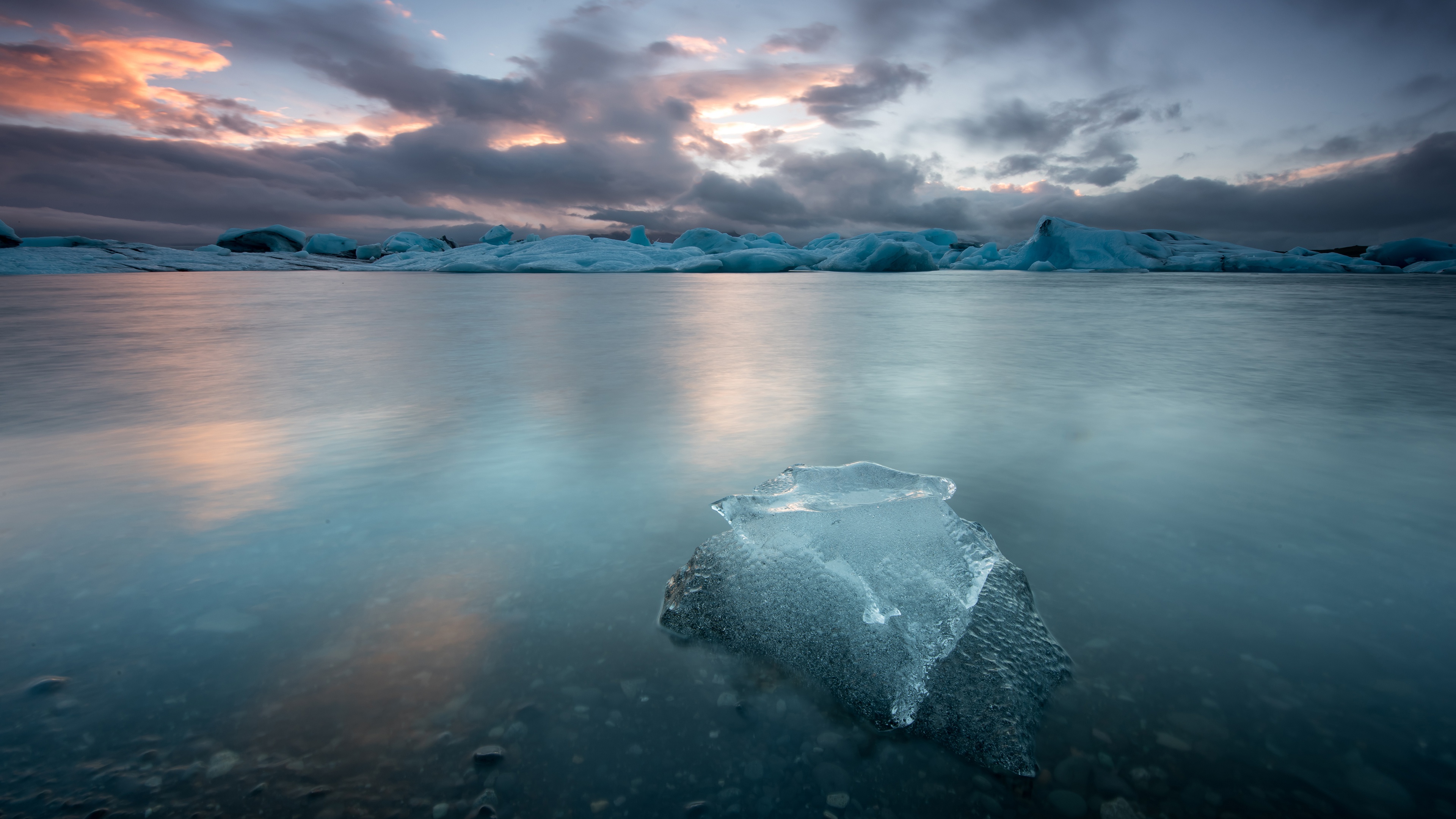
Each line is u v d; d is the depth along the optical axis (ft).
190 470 7.39
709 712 3.54
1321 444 8.30
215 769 3.12
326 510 6.22
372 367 14.61
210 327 23.40
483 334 21.35
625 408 10.49
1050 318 27.71
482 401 11.03
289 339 20.08
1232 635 4.14
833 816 2.91
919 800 3.00
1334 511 6.09
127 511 6.22
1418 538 5.48
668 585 4.82
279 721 3.43
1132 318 27.73
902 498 5.15
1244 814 2.88
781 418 9.80
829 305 36.24
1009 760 3.20
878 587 4.32
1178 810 2.91
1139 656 3.94
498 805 2.94
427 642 4.12
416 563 5.16
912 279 80.64
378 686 3.71
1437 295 43.70
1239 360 15.55
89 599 4.61
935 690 3.65
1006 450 8.12
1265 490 6.68
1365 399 11.10
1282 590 4.67
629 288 56.85
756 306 34.99
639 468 7.46
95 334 21.06
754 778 3.12
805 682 3.79
